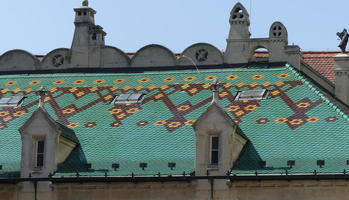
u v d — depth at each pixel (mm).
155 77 92312
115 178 79562
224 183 77812
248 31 93062
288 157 78438
